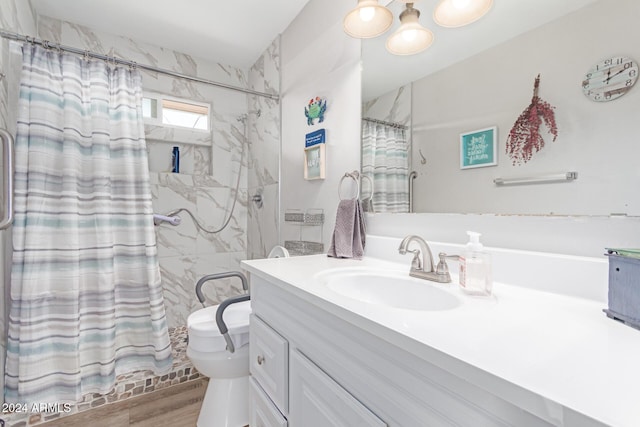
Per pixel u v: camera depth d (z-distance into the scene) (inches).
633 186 25.7
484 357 16.4
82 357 61.1
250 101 100.8
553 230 30.9
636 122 25.5
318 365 28.7
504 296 28.9
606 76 27.2
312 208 68.4
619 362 16.1
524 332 20.1
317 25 67.1
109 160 64.7
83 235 62.1
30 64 56.5
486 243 36.7
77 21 76.2
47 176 57.7
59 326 58.1
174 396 66.2
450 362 16.6
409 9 43.3
